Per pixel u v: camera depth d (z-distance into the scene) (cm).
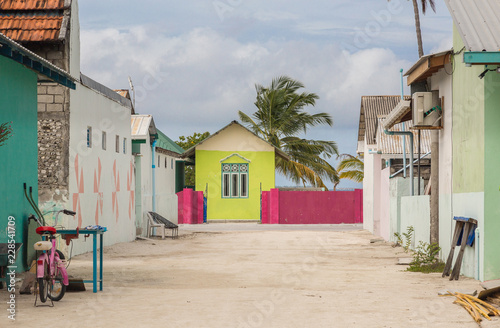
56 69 1453
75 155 1928
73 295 1145
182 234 3253
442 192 1661
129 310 983
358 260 1870
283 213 4547
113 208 2381
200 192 4562
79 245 1983
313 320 905
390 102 3509
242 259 1908
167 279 1400
